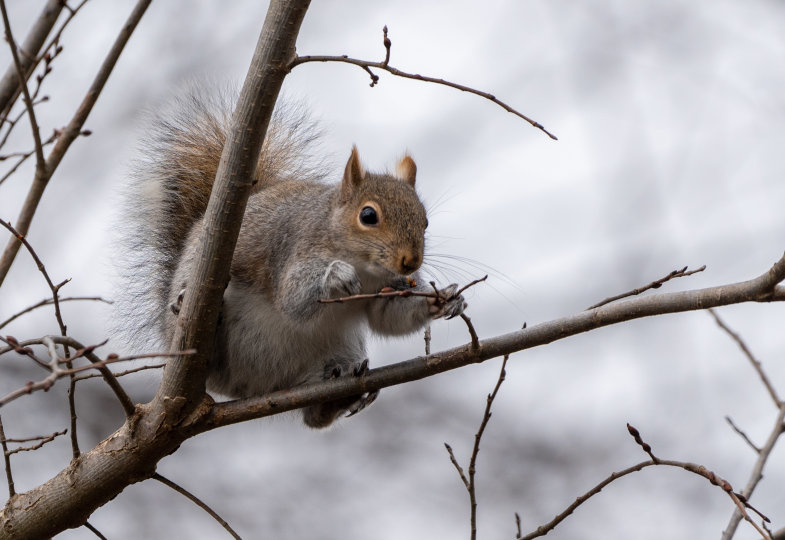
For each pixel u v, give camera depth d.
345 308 10.73
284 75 7.79
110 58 8.56
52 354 6.14
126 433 8.43
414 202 10.53
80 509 8.38
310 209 10.71
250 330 10.73
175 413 8.41
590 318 8.27
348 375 9.09
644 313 8.12
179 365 8.33
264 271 10.79
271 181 12.61
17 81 8.99
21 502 8.39
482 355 8.62
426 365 8.86
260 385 10.97
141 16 8.62
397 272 10.15
